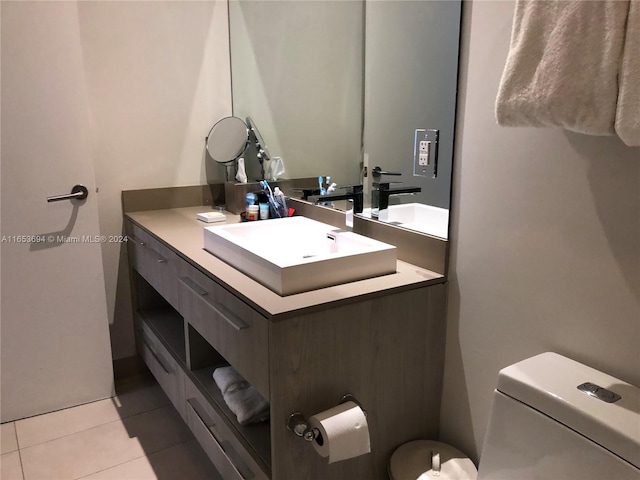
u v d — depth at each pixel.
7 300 1.97
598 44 0.85
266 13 2.13
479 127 1.29
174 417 2.11
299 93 2.04
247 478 1.38
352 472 1.41
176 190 2.34
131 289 2.36
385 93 1.61
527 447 1.05
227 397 1.54
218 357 1.79
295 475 1.28
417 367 1.46
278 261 1.28
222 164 2.39
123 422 2.07
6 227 1.91
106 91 2.11
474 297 1.38
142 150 2.23
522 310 1.25
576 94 0.88
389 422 1.45
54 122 1.90
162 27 2.16
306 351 1.21
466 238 1.37
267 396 1.21
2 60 1.78
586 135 1.06
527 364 1.12
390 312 1.35
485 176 1.29
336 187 1.88
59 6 1.82
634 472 0.87
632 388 1.02
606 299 1.07
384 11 1.60
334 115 1.86
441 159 1.41
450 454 1.45
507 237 1.26
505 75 0.99
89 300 2.12
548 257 1.17
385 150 1.63
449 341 1.48
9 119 1.83
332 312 1.23
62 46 1.85
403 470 1.38
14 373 2.04
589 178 1.06
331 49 1.85
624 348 1.05
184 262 1.64
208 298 1.47
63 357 2.12
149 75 2.18
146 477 1.76
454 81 1.33
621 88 0.82
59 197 1.95
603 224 1.05
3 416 2.05
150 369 2.23
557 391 1.01
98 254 2.09
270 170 2.26
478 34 1.25
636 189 0.99
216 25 2.28
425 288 1.40
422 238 1.49
